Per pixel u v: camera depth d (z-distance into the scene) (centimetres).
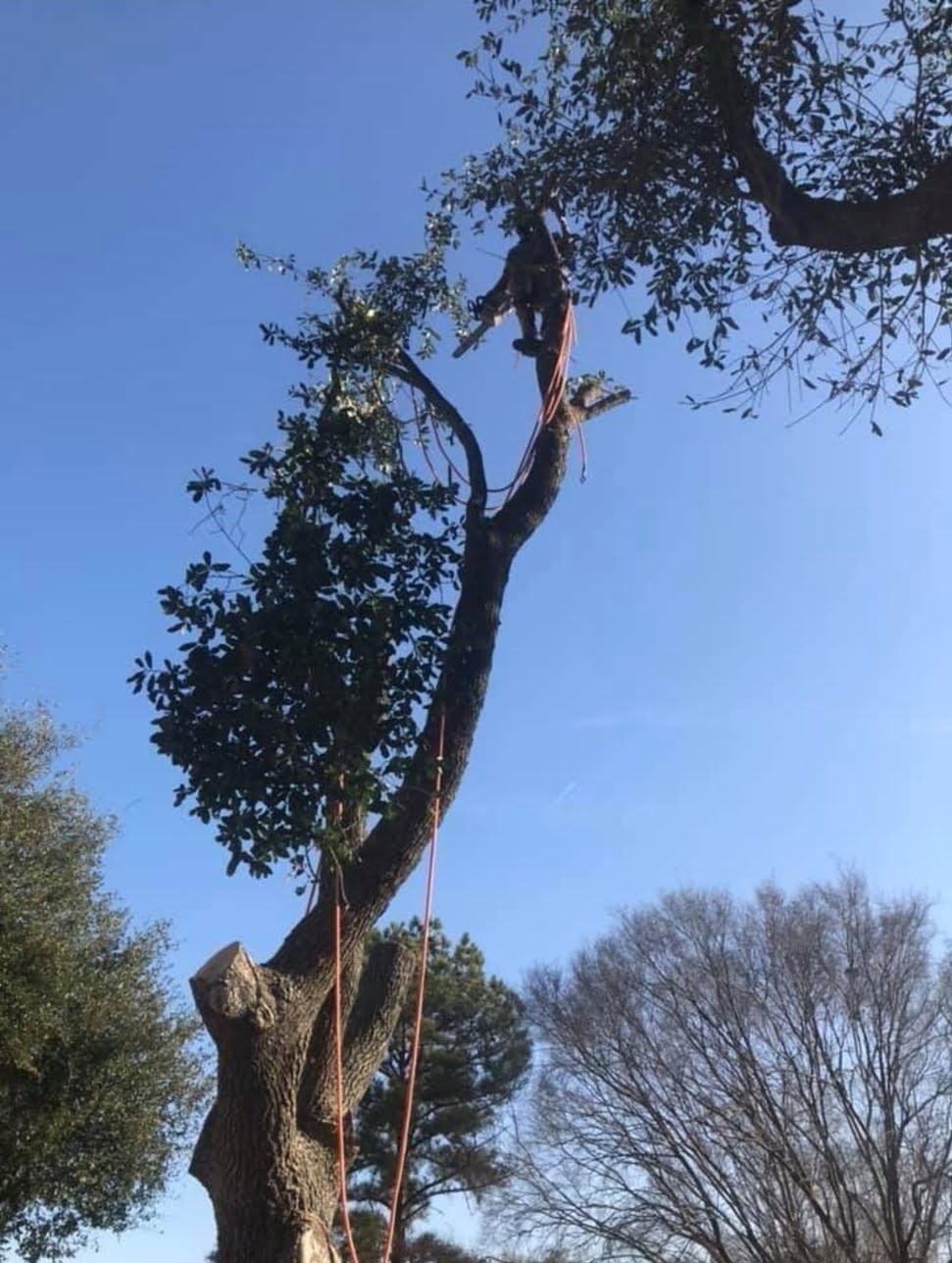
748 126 662
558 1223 2602
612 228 736
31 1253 1452
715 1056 2603
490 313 852
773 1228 2466
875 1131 2559
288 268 884
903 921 2709
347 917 602
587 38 718
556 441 784
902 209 632
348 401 803
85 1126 1469
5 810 1483
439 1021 2820
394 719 612
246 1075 559
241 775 576
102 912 1570
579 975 2747
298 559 607
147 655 593
